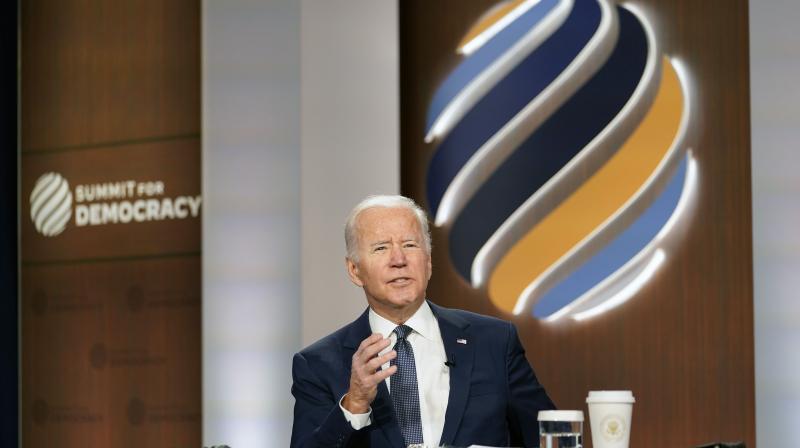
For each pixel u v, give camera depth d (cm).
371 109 1500
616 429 639
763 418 1357
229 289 1555
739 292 1383
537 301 1444
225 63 1570
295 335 1536
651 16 1430
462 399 723
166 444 1540
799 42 1370
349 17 1516
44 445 1605
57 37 1638
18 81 1648
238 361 1546
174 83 1573
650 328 1407
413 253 724
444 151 1495
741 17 1402
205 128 1560
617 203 1426
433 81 1509
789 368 1359
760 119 1373
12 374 1697
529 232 1452
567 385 1430
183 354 1537
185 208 1552
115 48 1605
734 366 1380
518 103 1466
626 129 1428
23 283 1631
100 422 1574
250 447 1533
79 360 1591
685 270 1402
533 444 749
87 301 1592
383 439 702
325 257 1498
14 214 1706
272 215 1551
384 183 1488
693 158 1408
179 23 1578
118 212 1584
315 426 730
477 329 768
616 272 1422
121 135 1593
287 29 1560
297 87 1551
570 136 1446
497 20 1484
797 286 1359
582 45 1449
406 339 738
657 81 1423
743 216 1389
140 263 1566
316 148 1512
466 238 1476
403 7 1530
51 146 1630
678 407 1395
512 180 1462
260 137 1560
